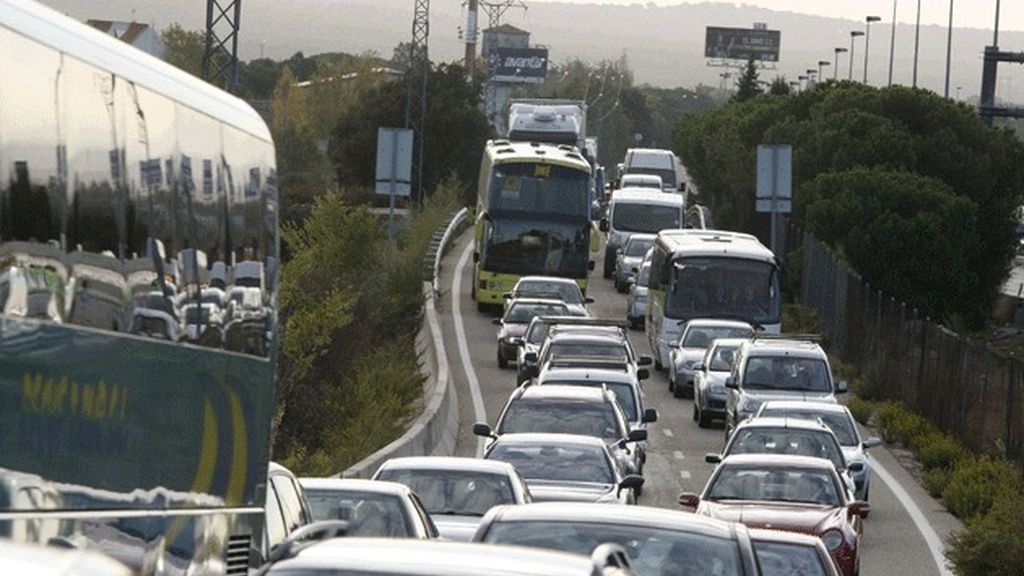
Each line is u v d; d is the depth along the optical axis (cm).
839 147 16850
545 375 6862
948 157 16825
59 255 1875
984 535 5144
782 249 14500
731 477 4638
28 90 1791
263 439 2666
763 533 3419
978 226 17000
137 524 2111
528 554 1650
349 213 9812
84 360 1945
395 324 10319
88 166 1966
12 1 1762
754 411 7362
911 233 14912
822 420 6531
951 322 14825
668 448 7769
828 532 4306
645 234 14962
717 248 10150
